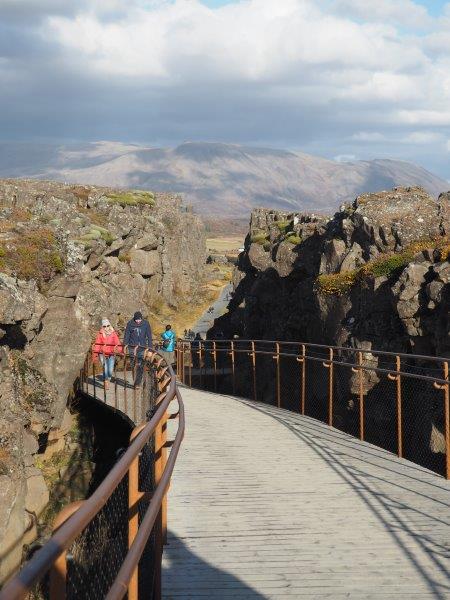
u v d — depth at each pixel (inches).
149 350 609.0
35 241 792.9
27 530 588.4
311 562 257.4
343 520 309.3
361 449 472.4
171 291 2262.6
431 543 275.6
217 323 1734.7
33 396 698.8
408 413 745.6
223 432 546.0
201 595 228.8
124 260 1558.8
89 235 1258.0
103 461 796.6
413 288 743.1
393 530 293.6
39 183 1660.9
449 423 383.9
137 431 195.8
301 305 1080.2
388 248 867.4
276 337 1172.5
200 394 861.2
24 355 730.2
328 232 1051.9
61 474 757.3
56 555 82.5
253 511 326.0
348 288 866.8
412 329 737.6
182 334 1966.0
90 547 261.6
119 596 102.8
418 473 398.6
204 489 368.5
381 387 788.6
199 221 3420.3
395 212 896.3
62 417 807.1
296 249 1171.9
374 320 808.9
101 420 882.8
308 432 544.4
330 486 370.6
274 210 1625.2
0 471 560.4
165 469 193.8
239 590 232.7
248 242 1590.8
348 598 224.2
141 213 1905.8
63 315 804.0
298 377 1057.5
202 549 274.1
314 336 1012.5
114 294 1306.6
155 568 221.3
